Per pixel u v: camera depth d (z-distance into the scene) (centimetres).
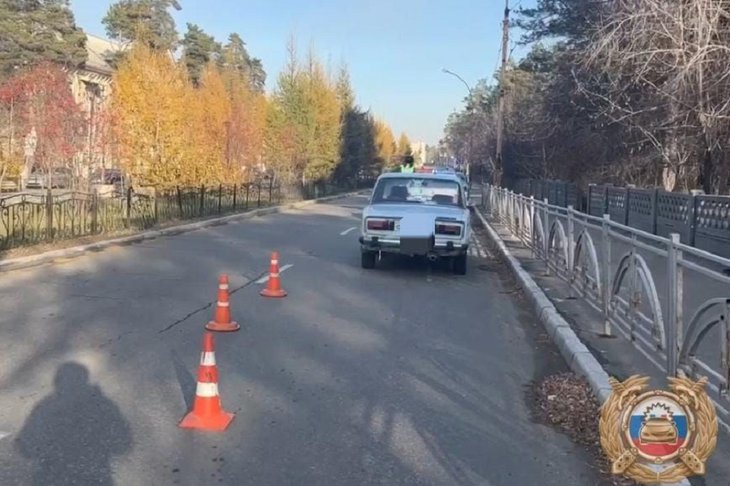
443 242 1414
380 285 1301
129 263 1481
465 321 1011
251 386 672
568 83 3006
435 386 691
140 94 2600
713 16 1648
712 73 1694
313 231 2403
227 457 507
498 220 2914
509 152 5484
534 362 797
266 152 4459
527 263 1528
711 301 542
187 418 567
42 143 2575
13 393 630
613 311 853
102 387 652
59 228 1752
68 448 514
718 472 487
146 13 6341
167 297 1105
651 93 2003
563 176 3938
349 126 6325
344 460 509
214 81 4062
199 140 2905
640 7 1770
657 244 893
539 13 3547
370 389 675
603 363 749
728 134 1844
